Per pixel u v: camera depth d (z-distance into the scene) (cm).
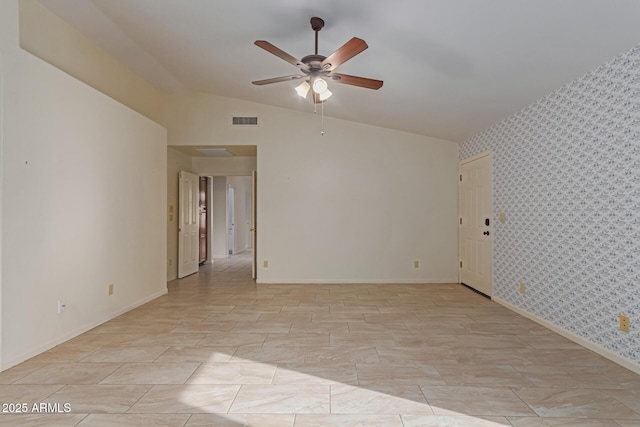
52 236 300
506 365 264
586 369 256
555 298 337
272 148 573
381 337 324
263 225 577
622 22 226
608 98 271
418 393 223
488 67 319
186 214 647
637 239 247
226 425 189
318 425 189
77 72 375
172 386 232
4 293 254
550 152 342
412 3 250
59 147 309
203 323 366
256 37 343
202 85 526
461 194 567
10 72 260
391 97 437
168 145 574
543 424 190
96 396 219
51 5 329
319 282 576
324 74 295
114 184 390
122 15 339
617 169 263
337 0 262
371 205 577
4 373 249
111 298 383
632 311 252
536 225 366
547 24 244
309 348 298
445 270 577
